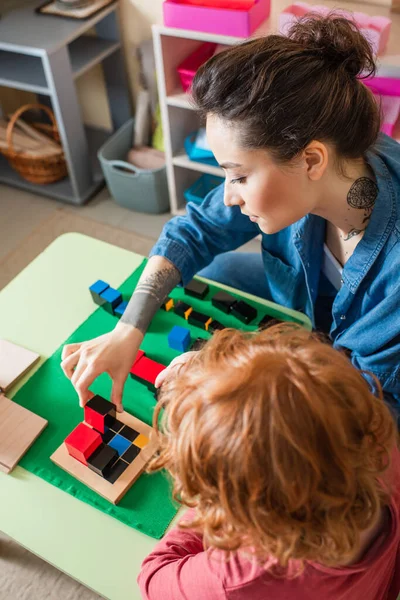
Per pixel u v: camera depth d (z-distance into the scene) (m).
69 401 1.08
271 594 0.59
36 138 2.33
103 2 2.12
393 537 0.61
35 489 0.97
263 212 0.91
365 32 1.45
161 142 2.33
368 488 0.55
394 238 0.98
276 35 0.85
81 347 1.04
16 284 1.30
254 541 0.55
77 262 1.35
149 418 1.05
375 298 1.07
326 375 0.52
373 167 0.96
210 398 0.53
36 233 2.24
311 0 1.70
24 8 2.18
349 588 0.61
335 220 1.04
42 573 1.34
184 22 1.73
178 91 1.97
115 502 0.94
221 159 0.87
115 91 2.46
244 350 0.57
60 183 2.44
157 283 1.14
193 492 0.56
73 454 0.99
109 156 2.29
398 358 1.05
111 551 0.89
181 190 2.25
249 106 0.79
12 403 1.07
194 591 0.64
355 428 0.52
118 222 2.28
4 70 2.21
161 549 0.77
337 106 0.82
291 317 1.21
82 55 2.20
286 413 0.50
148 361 1.11
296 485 0.50
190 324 1.21
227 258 1.52
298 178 0.87
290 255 1.26
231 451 0.50
